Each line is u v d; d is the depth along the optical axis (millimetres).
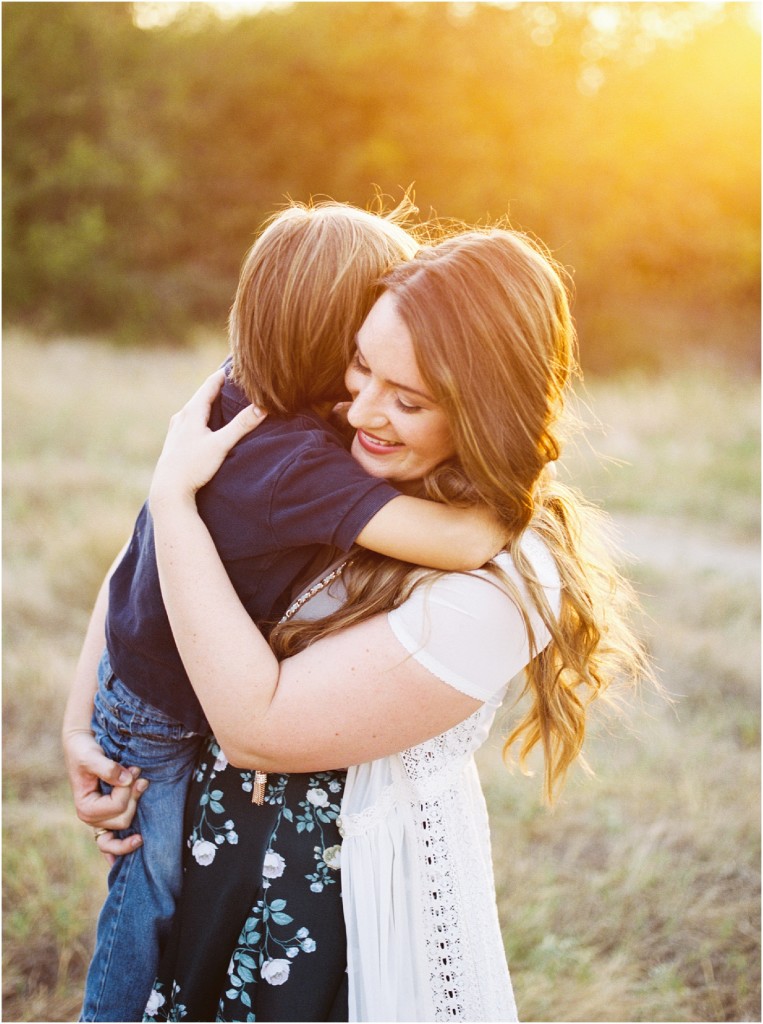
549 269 1257
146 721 1428
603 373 16172
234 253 17828
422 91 17031
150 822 1440
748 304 18672
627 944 2666
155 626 1355
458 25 17516
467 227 1453
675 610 5086
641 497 7344
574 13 17500
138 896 1434
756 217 18500
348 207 1411
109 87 16453
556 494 1441
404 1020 1319
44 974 2473
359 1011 1300
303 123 17688
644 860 2957
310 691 1208
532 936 2668
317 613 1340
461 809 1380
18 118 15859
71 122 16234
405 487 1349
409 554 1223
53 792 3230
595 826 3170
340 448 1292
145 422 8320
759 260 18281
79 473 6578
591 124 17266
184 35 18250
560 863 2992
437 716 1242
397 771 1340
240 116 17844
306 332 1282
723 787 3412
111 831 1465
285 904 1310
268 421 1324
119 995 1424
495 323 1175
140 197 16500
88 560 4922
